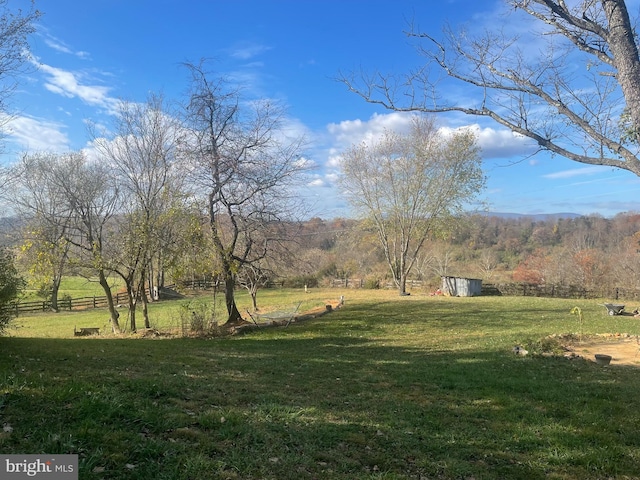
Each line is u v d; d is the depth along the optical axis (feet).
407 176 112.68
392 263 135.33
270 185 56.13
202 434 14.28
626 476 13.66
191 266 54.44
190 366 27.89
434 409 20.31
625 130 13.12
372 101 17.35
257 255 59.36
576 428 17.84
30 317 95.71
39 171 70.28
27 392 16.03
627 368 30.73
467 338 46.32
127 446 12.37
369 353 37.93
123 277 57.16
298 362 32.40
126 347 37.11
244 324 57.00
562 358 34.04
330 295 117.19
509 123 15.67
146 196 56.95
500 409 20.47
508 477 13.32
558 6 13.94
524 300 91.86
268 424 16.12
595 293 108.37
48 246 52.95
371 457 14.10
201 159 54.13
